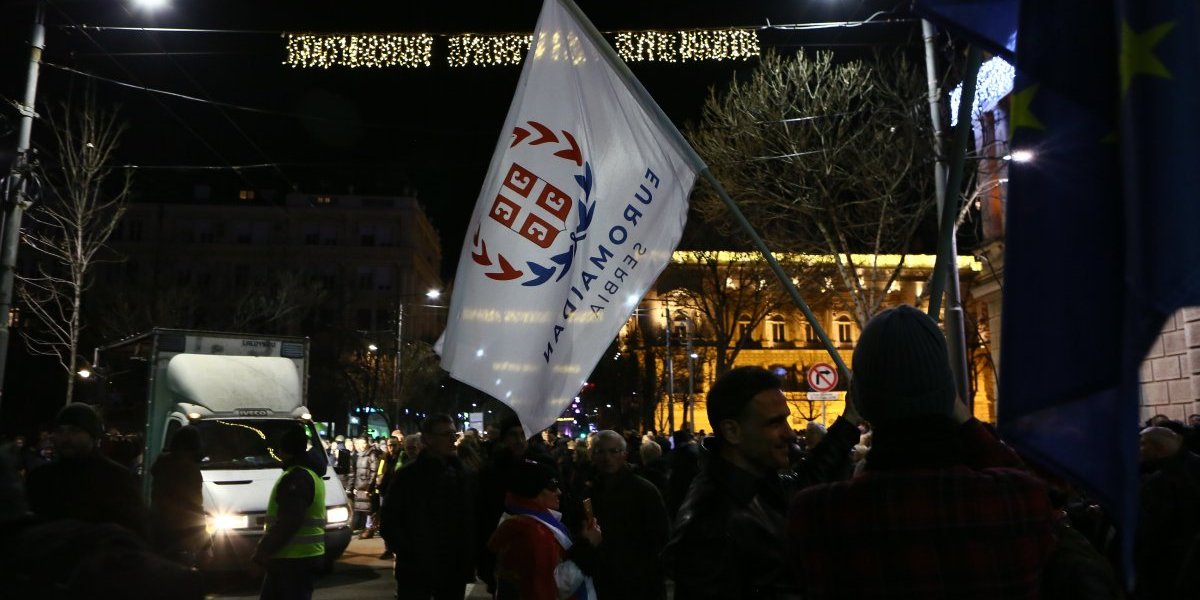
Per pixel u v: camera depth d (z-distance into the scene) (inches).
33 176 534.3
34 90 537.0
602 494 231.3
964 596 71.7
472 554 273.3
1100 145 76.8
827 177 766.5
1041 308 77.4
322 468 268.8
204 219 2817.4
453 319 171.2
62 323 1567.4
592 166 178.5
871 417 80.7
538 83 181.3
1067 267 76.7
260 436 517.3
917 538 73.1
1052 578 100.6
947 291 531.5
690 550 104.7
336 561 579.2
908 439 76.9
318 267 2881.4
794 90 784.9
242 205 2876.5
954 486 73.9
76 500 94.6
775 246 872.9
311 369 2207.2
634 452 583.5
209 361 534.3
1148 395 574.6
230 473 483.5
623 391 2034.9
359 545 688.4
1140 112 71.6
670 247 172.6
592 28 182.4
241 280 2795.3
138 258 2682.1
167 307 1673.2
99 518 94.9
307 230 2901.1
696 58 540.1
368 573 529.7
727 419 109.7
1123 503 68.2
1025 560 73.2
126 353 635.5
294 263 2859.3
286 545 253.6
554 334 171.5
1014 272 79.4
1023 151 81.0
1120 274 74.1
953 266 529.7
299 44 542.9
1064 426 74.3
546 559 185.8
